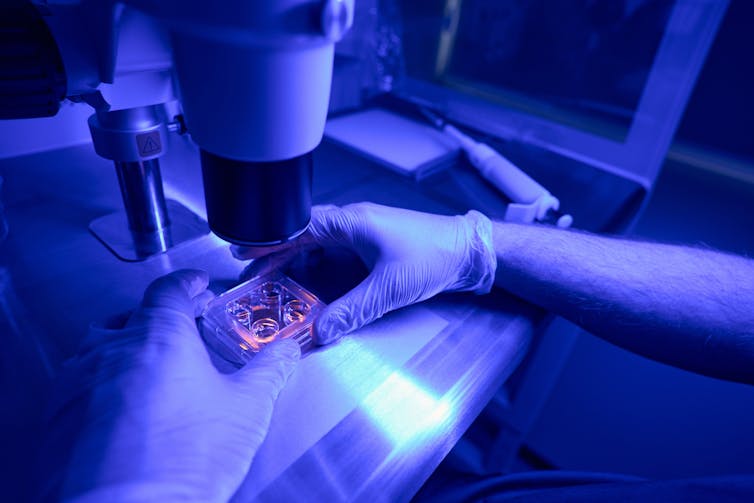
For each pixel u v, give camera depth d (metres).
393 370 0.45
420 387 0.44
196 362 0.40
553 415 1.33
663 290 0.57
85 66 0.35
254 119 0.29
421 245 0.54
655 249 0.64
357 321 0.48
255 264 0.56
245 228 0.35
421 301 0.56
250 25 0.25
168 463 0.32
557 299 0.56
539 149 1.00
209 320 0.49
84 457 0.31
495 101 1.07
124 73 0.35
